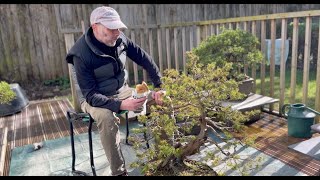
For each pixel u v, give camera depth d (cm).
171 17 587
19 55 521
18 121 343
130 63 552
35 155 250
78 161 235
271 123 297
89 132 208
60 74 555
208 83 187
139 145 203
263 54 324
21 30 514
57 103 420
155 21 576
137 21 562
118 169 197
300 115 251
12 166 232
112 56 211
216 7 616
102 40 200
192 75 199
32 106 407
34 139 286
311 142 246
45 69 542
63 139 282
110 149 193
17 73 526
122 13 550
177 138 207
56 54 545
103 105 188
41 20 523
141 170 197
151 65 240
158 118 191
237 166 187
